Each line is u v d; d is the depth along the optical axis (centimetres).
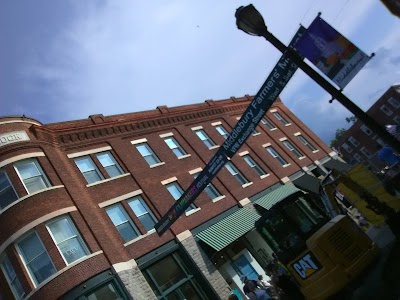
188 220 2083
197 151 2597
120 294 1568
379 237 1184
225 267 2014
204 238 1994
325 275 912
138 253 1780
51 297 1474
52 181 1766
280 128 3609
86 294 1509
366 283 860
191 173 2403
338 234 938
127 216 1917
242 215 2305
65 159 1942
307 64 648
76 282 1505
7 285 1638
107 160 2130
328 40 620
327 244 921
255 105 934
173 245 1917
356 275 907
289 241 1030
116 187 1998
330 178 1383
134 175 2120
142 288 1627
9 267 1642
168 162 2364
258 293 991
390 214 1071
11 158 1744
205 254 1956
